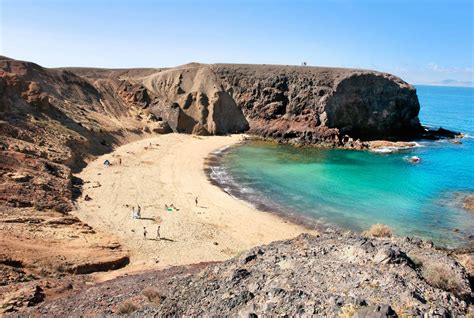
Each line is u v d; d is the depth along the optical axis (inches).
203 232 1491.1
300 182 2219.5
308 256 647.8
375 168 2591.0
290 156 2881.4
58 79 3211.1
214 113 3617.1
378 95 3654.0
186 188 2011.6
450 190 2150.6
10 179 1546.5
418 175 2439.7
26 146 1916.8
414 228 1611.7
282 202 1878.7
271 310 470.3
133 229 1460.4
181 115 3550.7
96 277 1025.5
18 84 2402.8
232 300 522.6
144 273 1001.5
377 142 3435.0
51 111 2546.8
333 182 2239.2
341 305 443.8
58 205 1517.0
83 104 3134.8
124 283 852.0
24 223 1248.2
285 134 3489.2
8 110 2165.4
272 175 2348.7
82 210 1573.6
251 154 2898.6
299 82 3700.8
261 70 3996.1
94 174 2076.8
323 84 3592.5
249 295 531.8
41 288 850.1
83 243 1234.0
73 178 1932.8
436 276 554.9
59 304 732.7
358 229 1581.0
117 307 656.4
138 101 3671.3
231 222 1611.7
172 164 2452.0
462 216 1759.4
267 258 685.9
